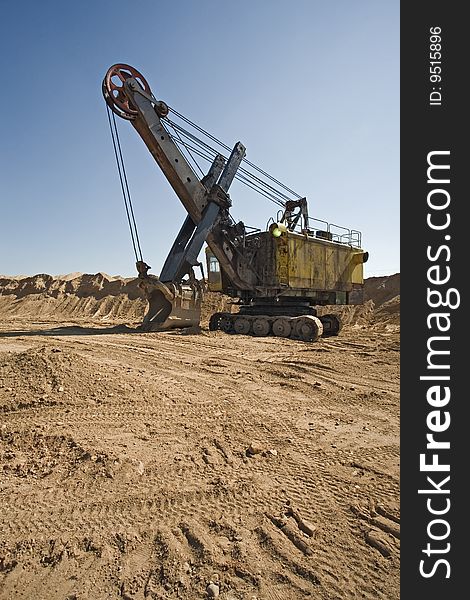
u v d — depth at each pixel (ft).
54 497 12.69
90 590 9.11
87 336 50.80
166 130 52.37
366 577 9.71
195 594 9.00
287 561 10.12
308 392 26.32
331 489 13.61
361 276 74.84
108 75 47.98
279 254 56.95
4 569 9.73
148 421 19.39
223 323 64.44
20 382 22.71
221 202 57.16
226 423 19.57
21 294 144.97
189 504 12.51
